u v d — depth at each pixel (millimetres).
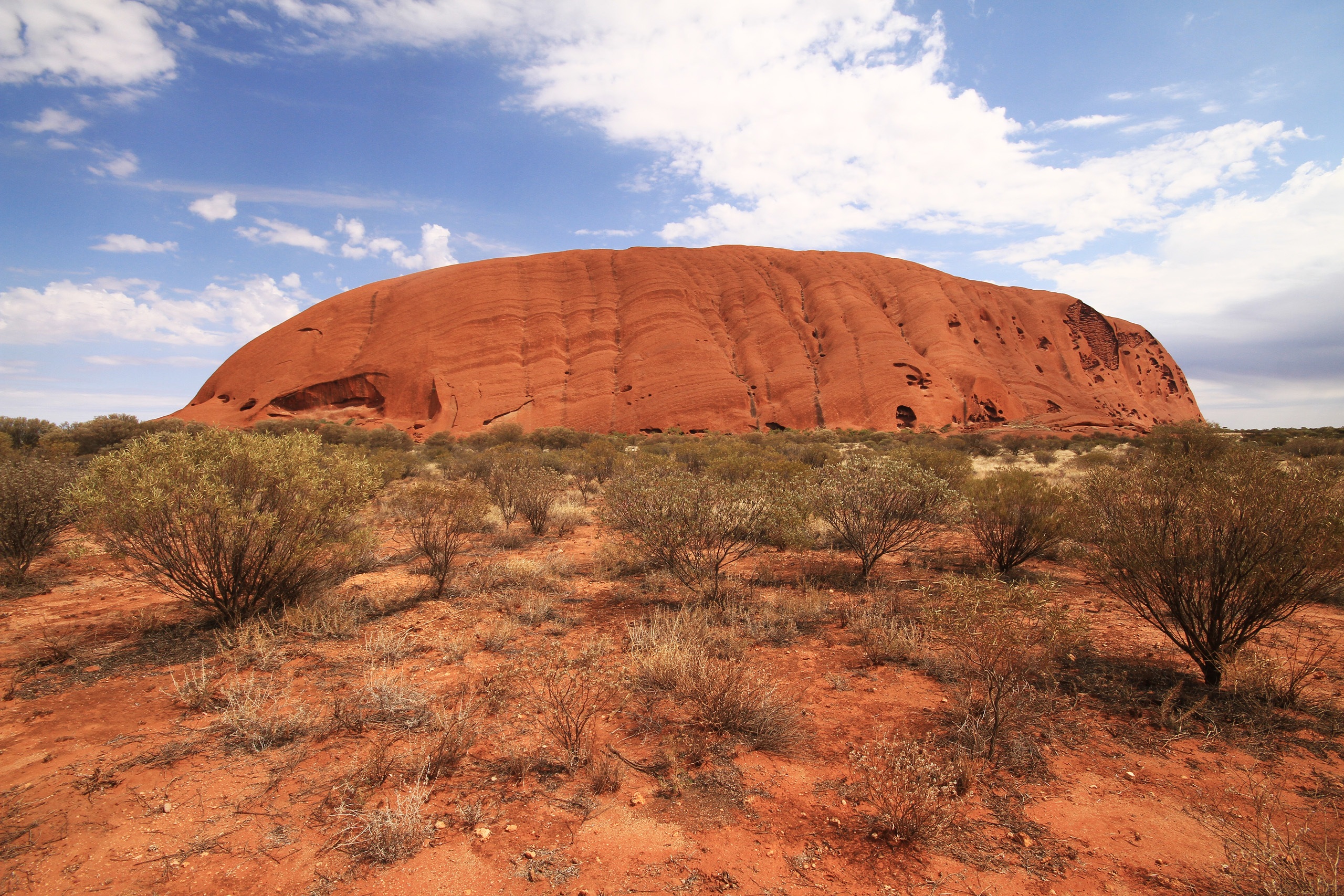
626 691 4445
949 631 4691
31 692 4598
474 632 5988
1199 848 2939
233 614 6023
